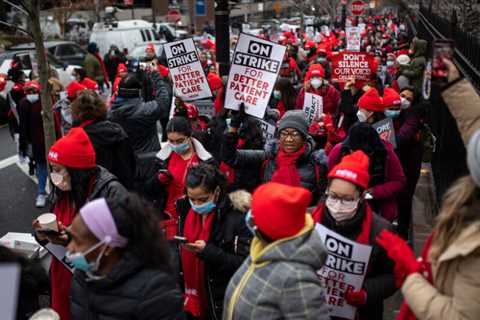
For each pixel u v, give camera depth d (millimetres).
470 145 2189
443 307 2143
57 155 3615
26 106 7859
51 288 3850
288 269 2453
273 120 6578
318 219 3236
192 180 3453
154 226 2432
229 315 2627
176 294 2473
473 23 6445
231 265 3422
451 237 2215
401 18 39000
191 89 7336
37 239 3650
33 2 6645
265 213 2467
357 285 3094
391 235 2510
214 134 6137
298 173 4594
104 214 2332
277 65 5539
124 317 2396
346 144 4320
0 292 1708
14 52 16922
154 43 24562
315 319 2420
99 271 2422
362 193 3137
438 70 2668
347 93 6324
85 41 32031
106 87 19281
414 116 5793
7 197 8664
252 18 52812
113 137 4773
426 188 7148
